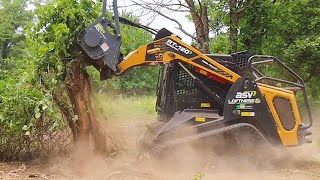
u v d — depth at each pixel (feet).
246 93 30.01
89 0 29.58
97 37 28.43
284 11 55.52
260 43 55.47
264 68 54.19
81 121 28.60
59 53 28.43
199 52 30.45
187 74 31.22
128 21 31.14
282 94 30.73
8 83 28.30
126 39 30.50
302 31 57.82
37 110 27.25
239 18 54.44
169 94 31.55
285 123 30.81
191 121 29.63
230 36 54.03
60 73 28.09
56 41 28.04
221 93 31.07
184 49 30.22
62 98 28.68
